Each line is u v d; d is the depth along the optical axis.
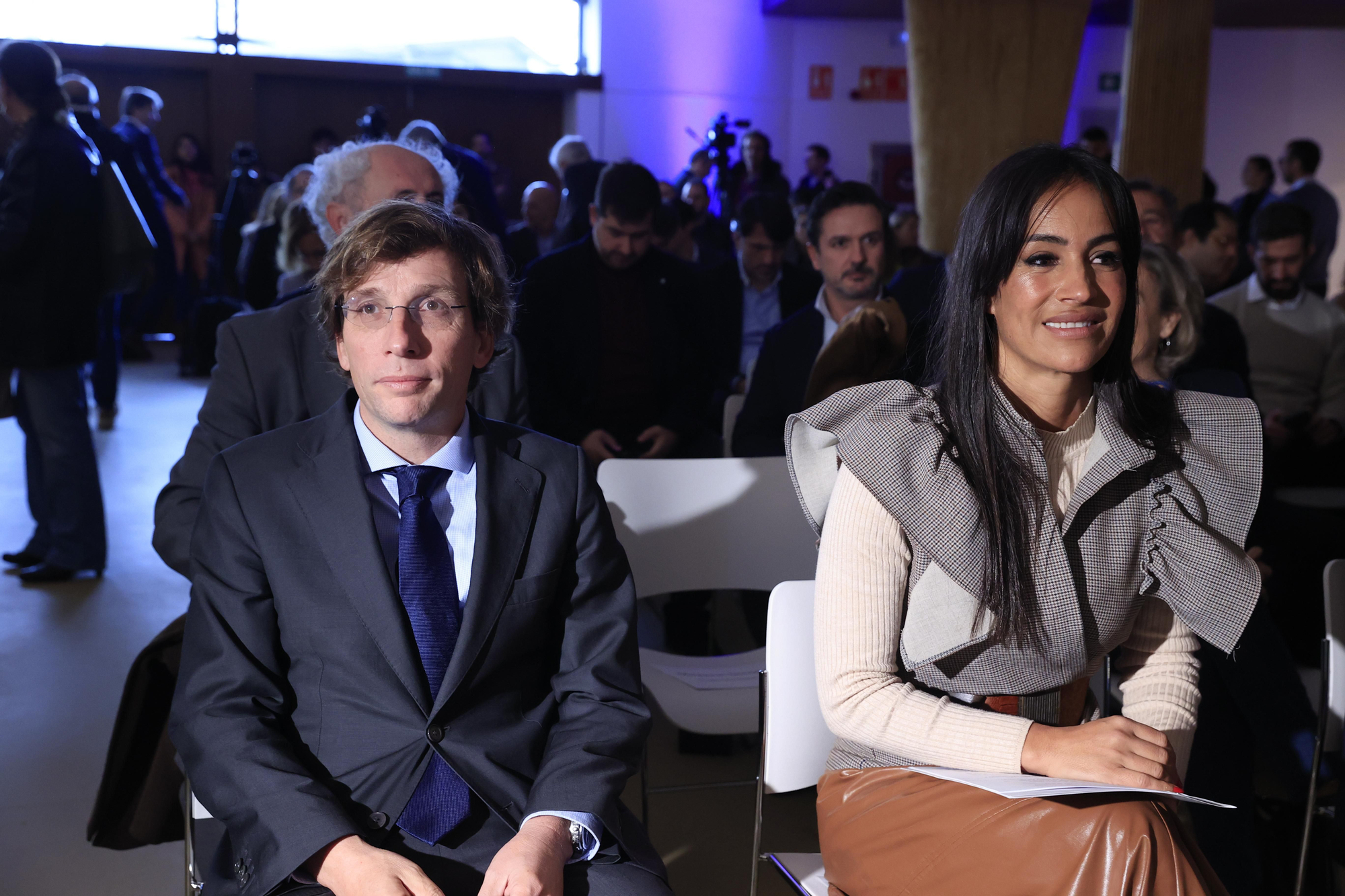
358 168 2.28
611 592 1.66
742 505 2.48
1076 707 1.61
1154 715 1.64
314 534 1.53
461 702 1.52
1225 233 4.08
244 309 6.41
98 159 4.12
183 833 2.00
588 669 1.60
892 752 1.52
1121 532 1.55
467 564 1.58
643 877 1.48
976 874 1.39
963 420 1.53
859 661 1.54
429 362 1.50
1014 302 1.49
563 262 3.81
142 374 8.76
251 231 6.26
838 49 11.58
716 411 4.33
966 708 1.49
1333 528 3.14
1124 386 1.55
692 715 2.21
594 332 3.79
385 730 1.49
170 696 1.95
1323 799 2.22
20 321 3.93
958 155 6.31
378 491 1.58
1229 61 11.55
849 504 1.57
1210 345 3.24
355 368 1.53
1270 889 2.30
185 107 10.62
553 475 1.65
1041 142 1.55
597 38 11.20
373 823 1.46
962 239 1.54
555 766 1.51
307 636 1.51
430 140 5.17
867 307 2.45
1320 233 8.12
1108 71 11.67
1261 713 2.19
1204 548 1.54
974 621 1.51
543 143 11.55
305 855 1.37
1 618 3.78
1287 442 3.82
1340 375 4.02
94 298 4.09
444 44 11.03
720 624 2.88
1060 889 1.32
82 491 4.18
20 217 3.87
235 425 2.06
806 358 3.29
